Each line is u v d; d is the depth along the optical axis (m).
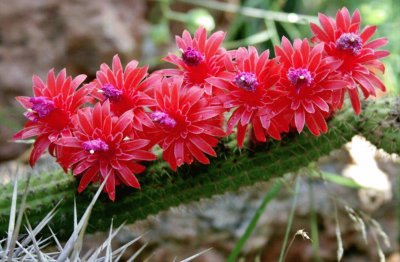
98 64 0.68
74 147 0.37
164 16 0.69
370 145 0.42
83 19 0.67
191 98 0.36
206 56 0.38
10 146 0.66
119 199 0.40
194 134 0.36
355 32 0.38
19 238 0.40
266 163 0.39
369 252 0.64
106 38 0.67
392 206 0.65
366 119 0.39
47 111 0.37
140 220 0.41
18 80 0.66
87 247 0.56
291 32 0.69
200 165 0.39
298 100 0.36
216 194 0.40
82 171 0.37
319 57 0.36
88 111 0.37
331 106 0.38
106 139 0.36
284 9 0.72
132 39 0.71
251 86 0.35
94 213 0.40
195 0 0.75
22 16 0.66
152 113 0.36
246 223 0.61
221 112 0.37
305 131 0.39
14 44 0.66
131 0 0.71
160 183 0.39
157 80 0.37
